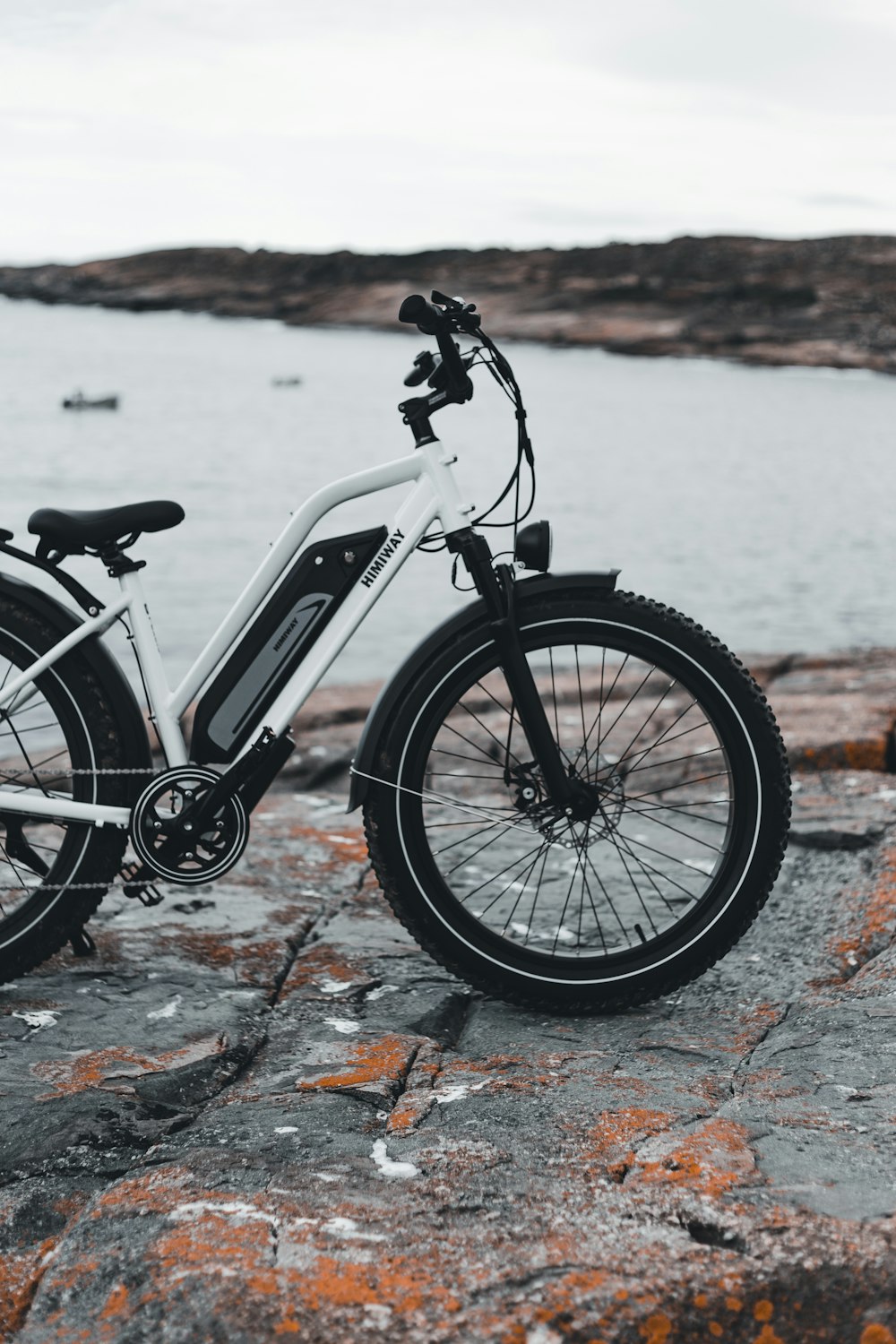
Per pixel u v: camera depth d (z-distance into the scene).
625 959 2.62
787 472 31.88
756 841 2.60
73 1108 2.21
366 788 2.57
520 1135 2.03
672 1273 1.64
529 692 2.60
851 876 3.36
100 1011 2.66
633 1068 2.34
